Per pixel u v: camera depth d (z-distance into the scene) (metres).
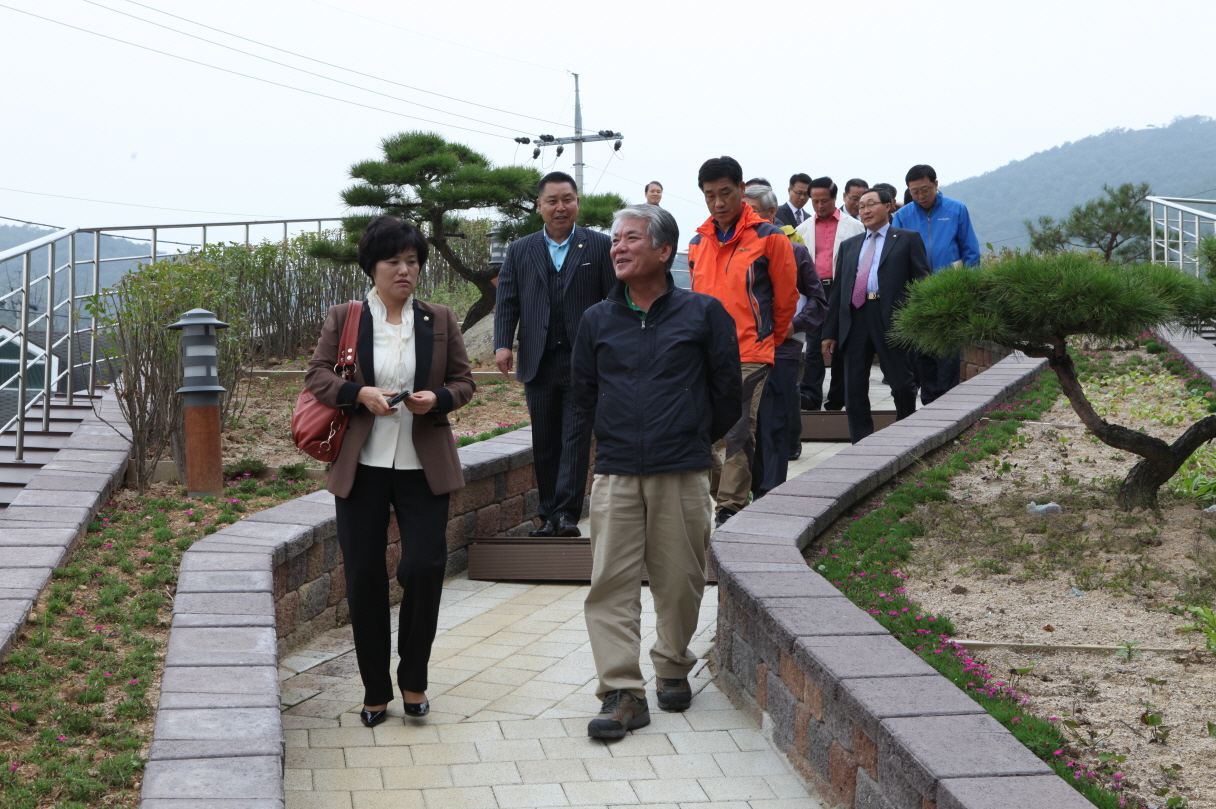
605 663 4.36
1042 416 9.16
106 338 6.91
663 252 4.39
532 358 6.59
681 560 4.44
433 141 14.22
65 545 5.33
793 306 6.50
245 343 9.09
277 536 5.39
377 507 4.40
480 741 4.29
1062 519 5.95
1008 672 4.07
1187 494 6.23
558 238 6.60
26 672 4.14
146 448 7.05
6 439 8.20
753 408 6.48
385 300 4.51
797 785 3.86
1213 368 10.34
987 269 5.73
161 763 3.21
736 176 6.25
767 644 4.20
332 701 4.75
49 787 3.33
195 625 4.28
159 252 10.27
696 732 4.36
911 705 3.26
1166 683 3.90
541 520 7.56
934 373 10.20
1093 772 3.26
